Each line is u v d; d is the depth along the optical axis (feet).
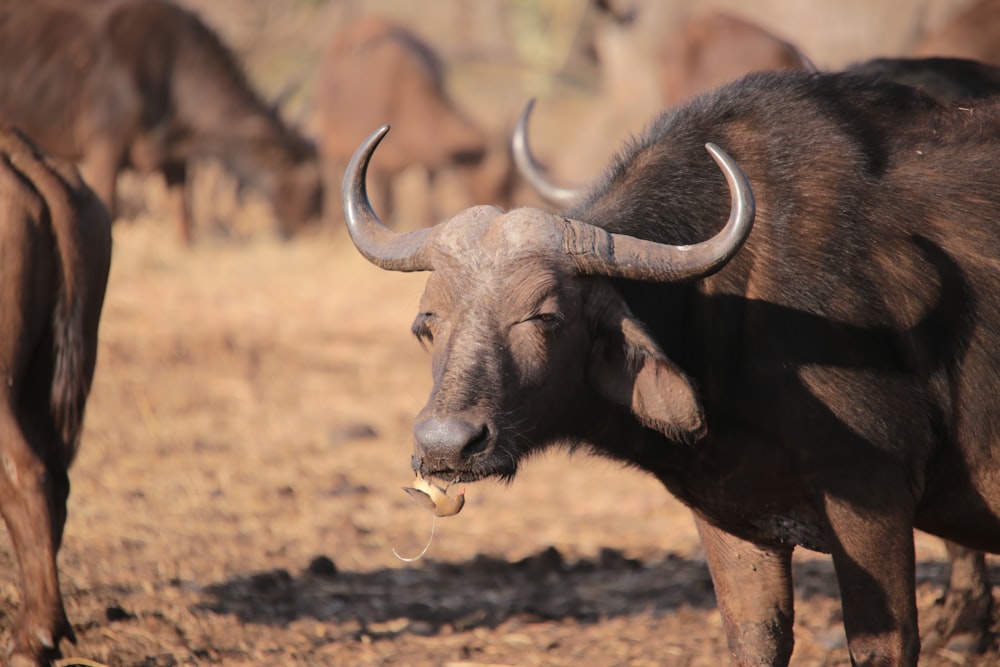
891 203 49.80
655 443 50.44
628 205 51.03
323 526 84.12
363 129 223.92
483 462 43.62
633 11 228.22
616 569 76.18
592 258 46.47
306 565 76.28
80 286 59.67
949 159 51.19
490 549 81.00
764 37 138.72
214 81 185.26
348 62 226.17
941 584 71.10
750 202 44.88
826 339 47.78
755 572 53.88
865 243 49.01
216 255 184.14
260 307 153.17
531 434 46.39
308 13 301.84
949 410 48.75
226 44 188.44
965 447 49.21
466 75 341.82
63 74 173.88
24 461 56.29
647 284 49.29
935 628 65.00
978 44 94.94
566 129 299.17
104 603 66.95
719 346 49.14
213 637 63.87
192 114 183.73
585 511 89.15
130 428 105.40
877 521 47.39
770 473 49.60
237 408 113.19
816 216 49.24
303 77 281.54
